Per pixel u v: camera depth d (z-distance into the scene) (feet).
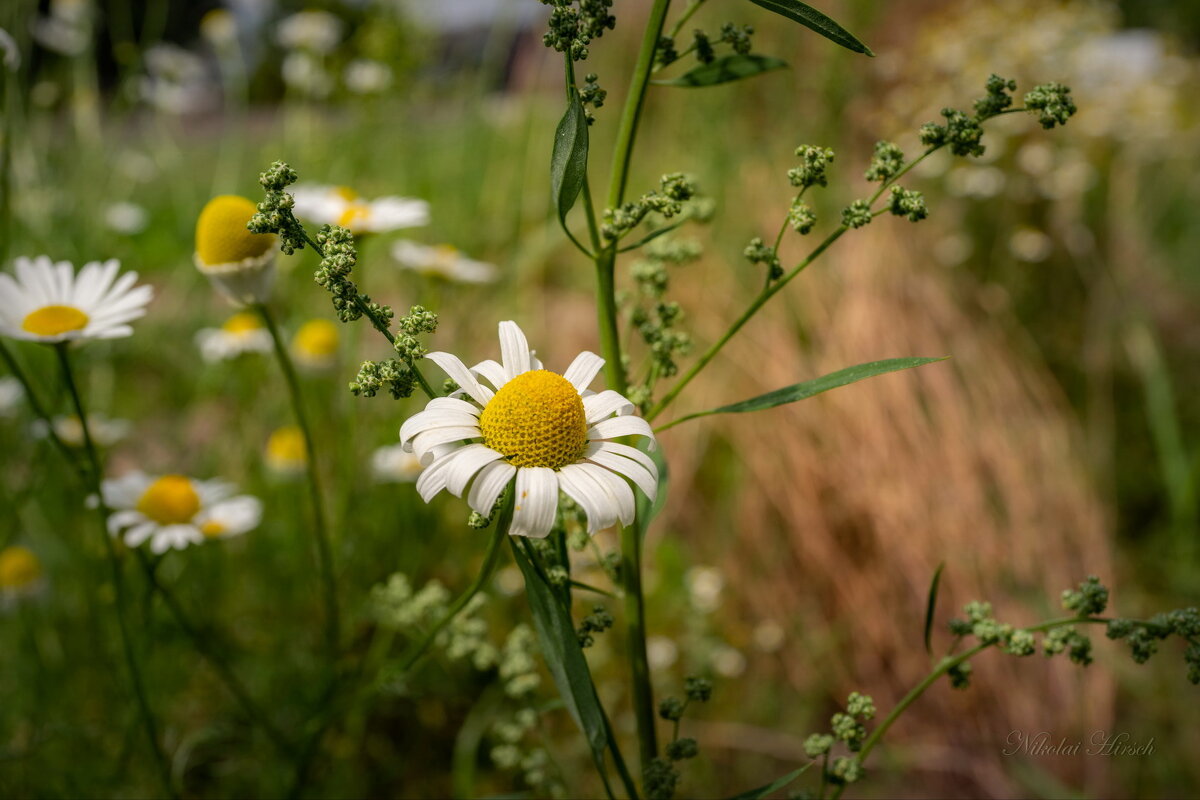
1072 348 1.58
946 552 1.14
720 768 1.04
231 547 1.11
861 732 0.63
